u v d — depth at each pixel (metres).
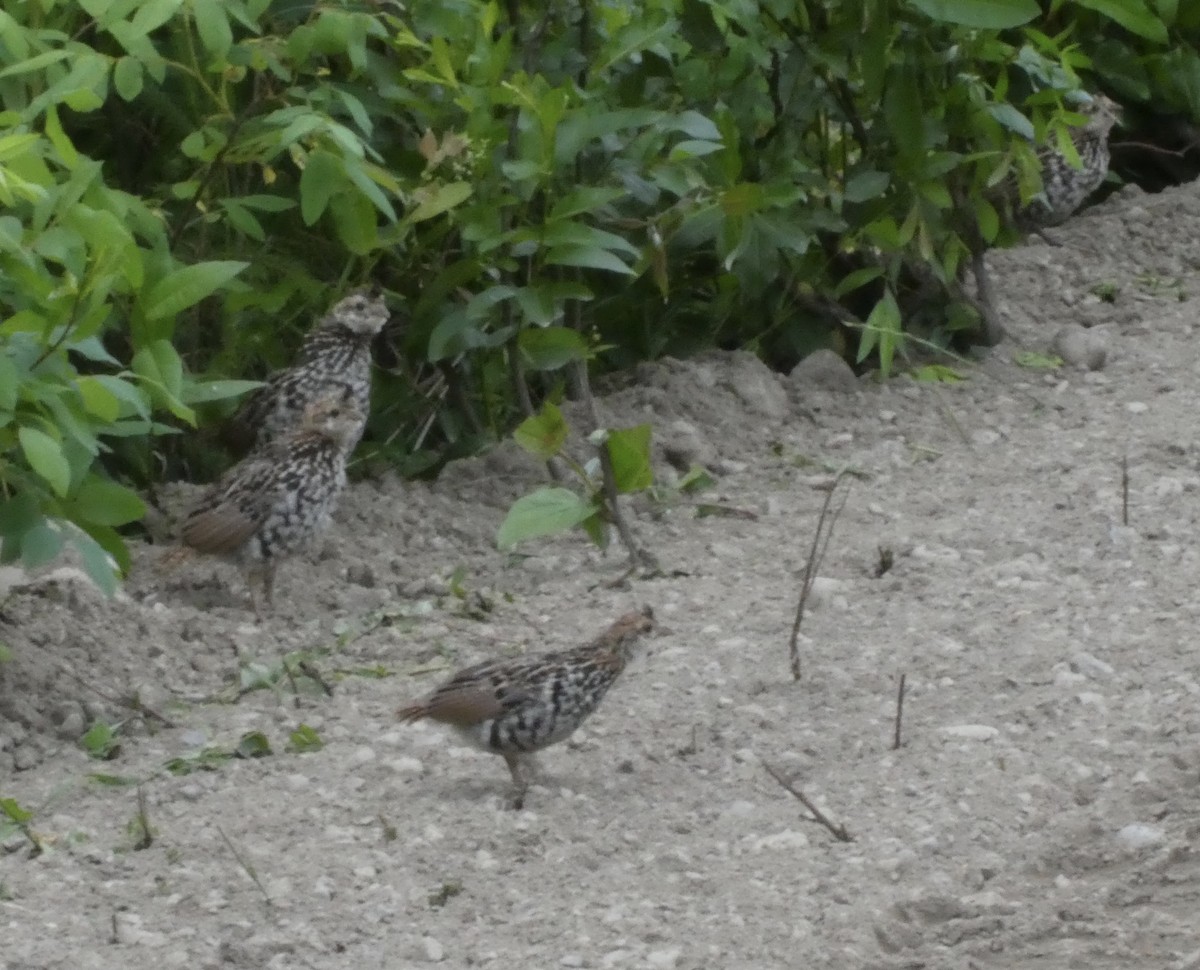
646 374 15.73
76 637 11.45
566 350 13.74
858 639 11.47
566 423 13.73
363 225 13.34
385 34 13.19
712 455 14.52
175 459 14.85
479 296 13.49
